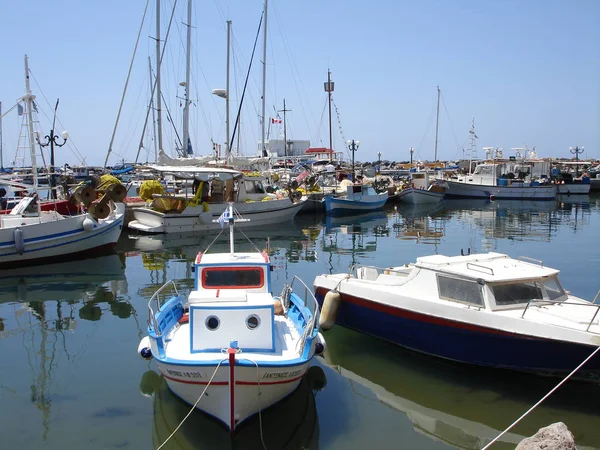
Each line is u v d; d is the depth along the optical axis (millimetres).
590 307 9688
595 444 7539
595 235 27531
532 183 51062
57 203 23297
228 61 34812
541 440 6215
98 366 10242
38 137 21875
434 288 10344
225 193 29719
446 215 38750
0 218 19766
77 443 7539
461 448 7543
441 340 10109
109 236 21672
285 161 61750
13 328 12617
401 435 7871
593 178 64500
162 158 29484
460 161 78562
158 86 34031
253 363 7453
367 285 11492
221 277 9906
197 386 7766
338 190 43031
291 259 21172
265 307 8391
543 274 9992
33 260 19531
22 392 9133
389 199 48000
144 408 8555
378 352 11000
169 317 10117
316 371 10141
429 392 9258
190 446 7520
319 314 12734
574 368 8719
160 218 27000
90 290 16172
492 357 9500
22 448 7410
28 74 20297
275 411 8391
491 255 11289
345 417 8422
